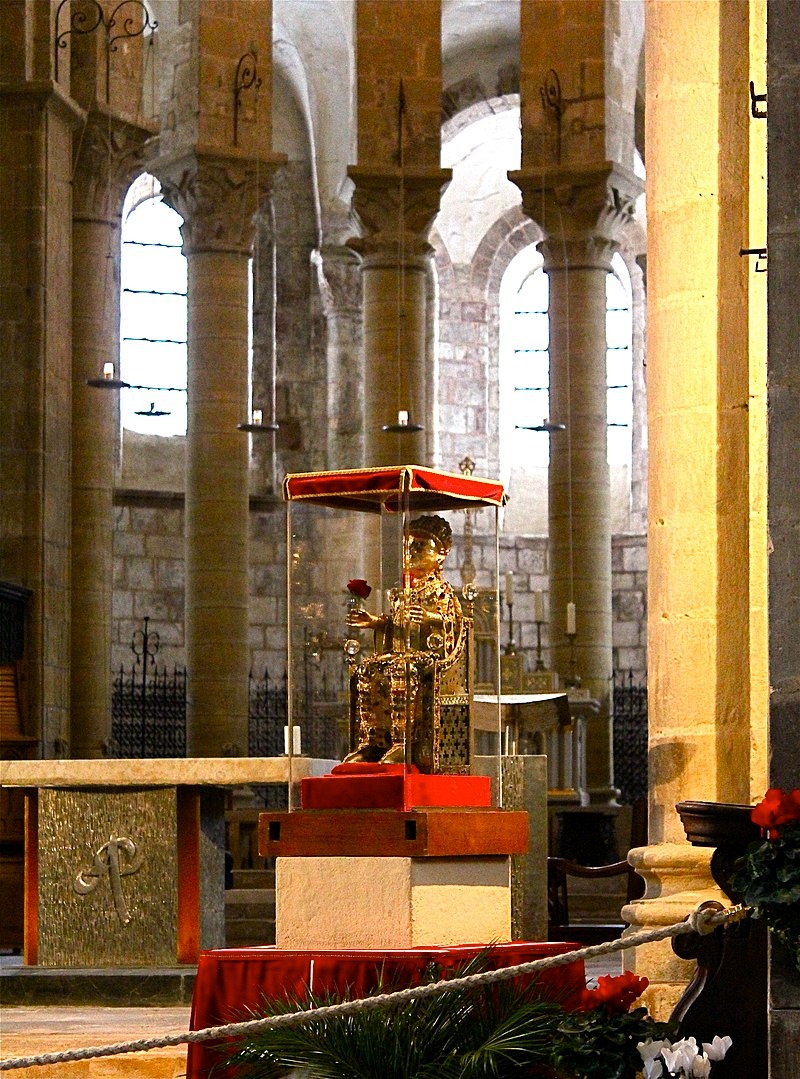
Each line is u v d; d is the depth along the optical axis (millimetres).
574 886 23000
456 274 39219
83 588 25969
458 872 9953
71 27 25375
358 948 9688
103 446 26328
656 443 11961
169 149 27625
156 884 13594
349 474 10273
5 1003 13219
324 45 34906
